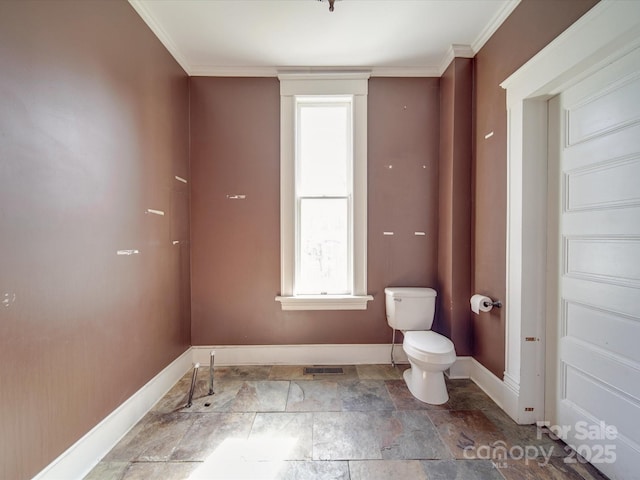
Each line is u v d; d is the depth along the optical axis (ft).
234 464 4.34
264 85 7.67
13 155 3.22
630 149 3.69
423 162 7.75
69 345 3.93
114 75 4.79
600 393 4.15
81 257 4.12
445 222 7.36
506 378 5.62
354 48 6.84
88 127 4.25
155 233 6.02
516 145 5.28
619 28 3.45
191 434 5.00
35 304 3.47
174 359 6.82
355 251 7.73
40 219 3.52
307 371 7.36
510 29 5.53
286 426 5.20
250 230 7.72
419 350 5.87
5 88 3.14
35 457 3.47
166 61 6.43
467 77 6.88
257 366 7.65
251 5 5.48
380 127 7.72
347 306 7.73
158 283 6.13
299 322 7.79
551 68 4.46
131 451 4.60
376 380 6.88
